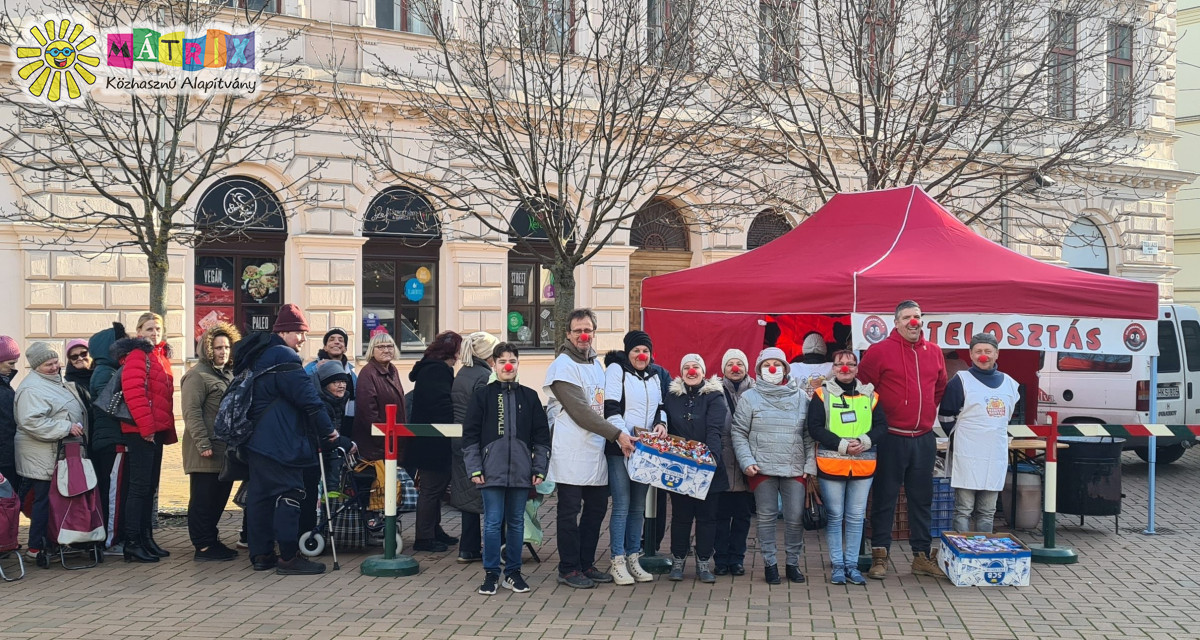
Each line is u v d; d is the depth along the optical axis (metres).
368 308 16.88
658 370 7.86
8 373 8.14
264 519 7.94
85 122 11.67
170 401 8.34
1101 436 8.74
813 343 10.04
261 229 15.88
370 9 16.31
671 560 8.16
